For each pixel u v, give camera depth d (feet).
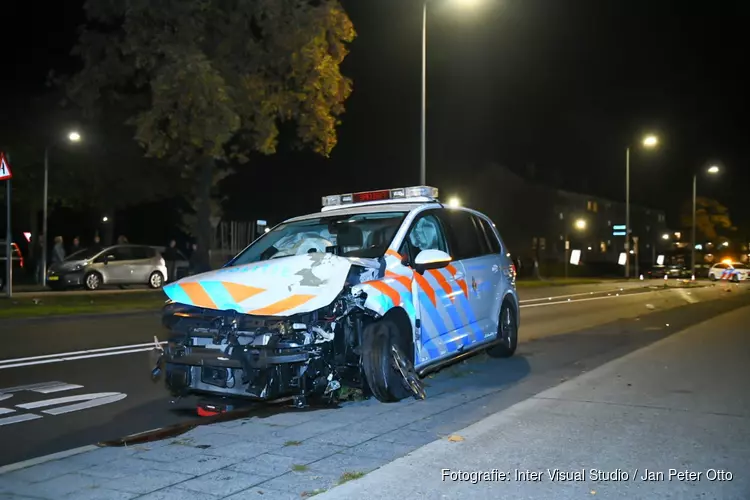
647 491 14.11
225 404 23.02
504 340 31.19
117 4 56.85
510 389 24.99
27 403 24.41
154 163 97.81
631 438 17.54
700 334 36.76
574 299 77.00
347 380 21.74
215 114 54.80
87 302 60.03
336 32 61.46
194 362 20.40
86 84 59.72
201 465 16.43
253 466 16.29
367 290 21.09
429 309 24.06
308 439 18.53
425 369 23.71
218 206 72.64
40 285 87.92
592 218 222.48
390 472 15.19
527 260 167.43
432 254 23.30
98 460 16.97
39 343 38.91
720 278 150.00
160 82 53.62
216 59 58.44
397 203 26.99
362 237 24.71
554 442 17.21
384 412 21.47
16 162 95.09
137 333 43.34
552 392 22.65
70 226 137.49
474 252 29.01
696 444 17.06
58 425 21.65
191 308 21.04
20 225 115.24
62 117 91.09
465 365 30.07
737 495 13.89
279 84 61.62
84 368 31.09
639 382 24.13
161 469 16.17
